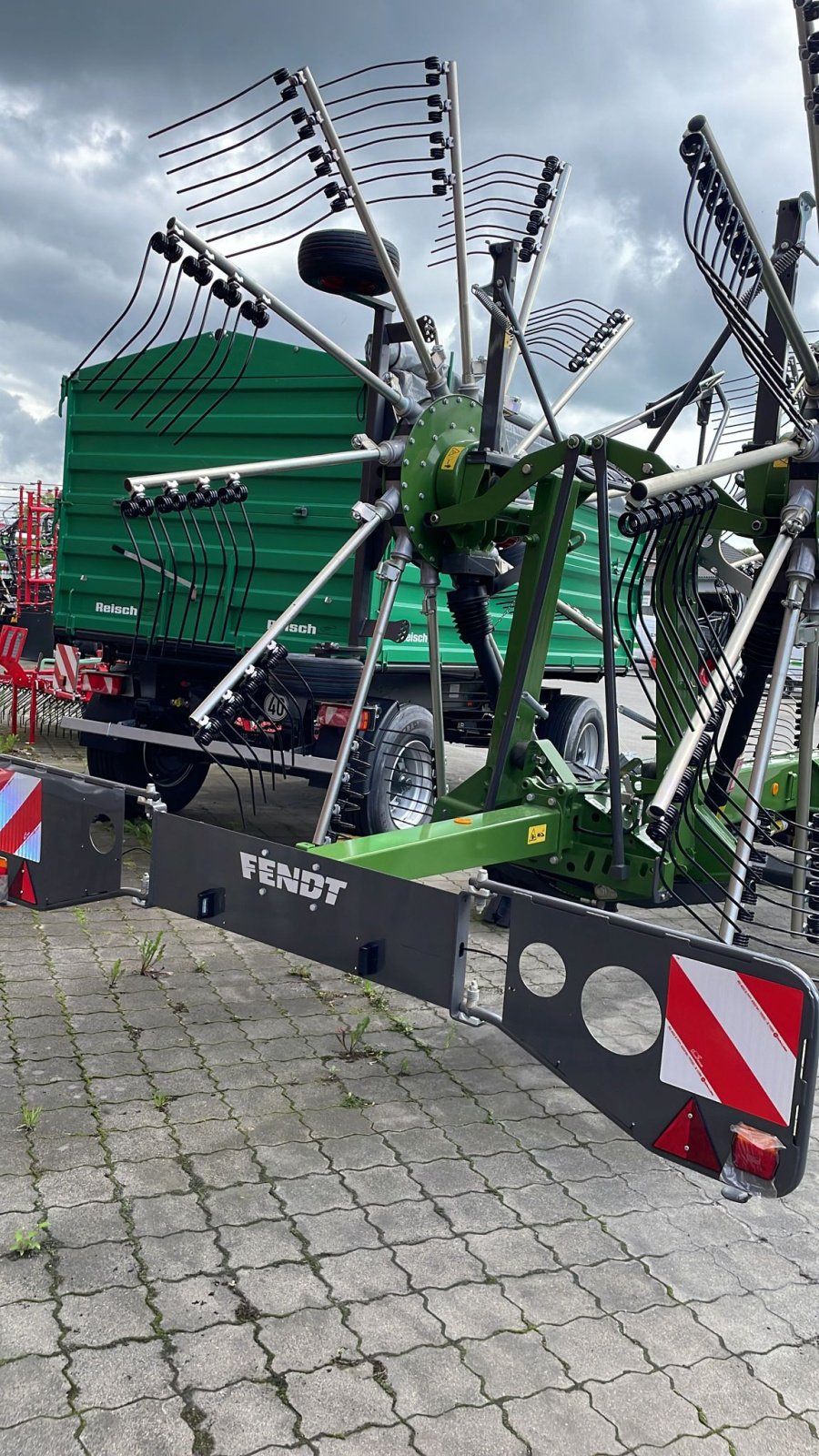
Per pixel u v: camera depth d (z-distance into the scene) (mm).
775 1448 1962
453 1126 3102
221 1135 2908
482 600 4203
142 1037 3490
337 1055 3494
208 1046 3473
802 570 3412
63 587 6672
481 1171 2867
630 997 4355
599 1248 2566
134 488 3395
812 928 4773
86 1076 3182
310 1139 2932
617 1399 2051
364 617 5371
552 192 4469
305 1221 2543
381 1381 2039
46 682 8641
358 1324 2197
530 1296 2346
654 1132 2371
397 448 3850
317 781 5520
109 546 6410
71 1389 1960
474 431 4145
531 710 4094
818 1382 2152
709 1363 2180
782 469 3578
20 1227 2424
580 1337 2225
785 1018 2137
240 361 5758
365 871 2820
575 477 3912
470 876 2723
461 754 10406
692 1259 2559
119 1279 2275
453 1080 3400
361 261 3895
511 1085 3412
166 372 6066
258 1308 2221
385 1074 3395
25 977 3955
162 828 3330
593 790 4148
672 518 3227
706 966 2258
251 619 5816
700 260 2891
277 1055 3453
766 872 4766
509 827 3709
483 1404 2004
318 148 3562
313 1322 2191
